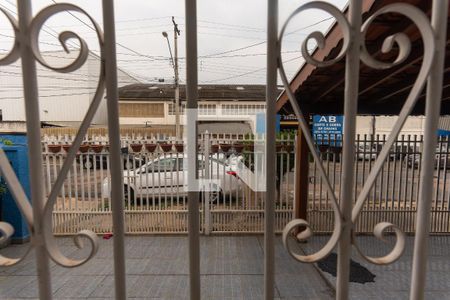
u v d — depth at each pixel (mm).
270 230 1070
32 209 1007
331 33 2582
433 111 1053
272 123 1029
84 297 3203
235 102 18234
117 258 1045
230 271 3824
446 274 3691
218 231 5211
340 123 7844
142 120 20188
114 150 1014
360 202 1049
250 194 5258
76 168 5105
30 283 3463
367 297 3178
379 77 3701
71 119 22797
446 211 5117
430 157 1079
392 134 1028
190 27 1015
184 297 3234
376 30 2518
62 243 4766
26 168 4543
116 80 999
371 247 4480
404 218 5027
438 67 1022
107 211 5160
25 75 956
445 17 1005
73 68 959
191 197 1078
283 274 3686
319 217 5066
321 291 3309
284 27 975
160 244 4793
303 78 3957
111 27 977
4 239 992
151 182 5387
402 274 3643
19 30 935
